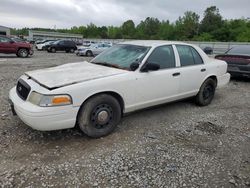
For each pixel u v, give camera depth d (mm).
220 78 6027
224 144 3893
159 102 4676
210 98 5922
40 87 3475
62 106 3385
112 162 3234
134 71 4195
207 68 5555
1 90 6488
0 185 2703
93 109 3740
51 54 23906
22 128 4109
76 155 3379
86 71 4066
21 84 3863
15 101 3684
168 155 3469
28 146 3561
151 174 3014
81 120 3684
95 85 3652
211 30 84750
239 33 75562
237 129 4523
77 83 3561
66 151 3475
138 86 4199
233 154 3588
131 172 3037
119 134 4090
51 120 3348
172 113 5230
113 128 4047
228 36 78125
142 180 2895
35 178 2850
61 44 27469
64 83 3510
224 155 3547
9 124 4242
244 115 5320
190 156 3469
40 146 3576
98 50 23469
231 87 8258
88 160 3266
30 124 3369
